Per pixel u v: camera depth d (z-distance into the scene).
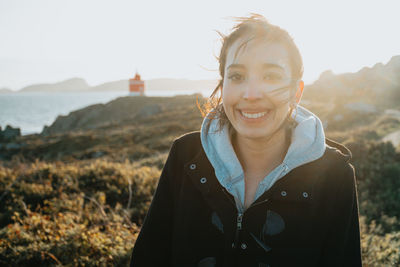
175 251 1.13
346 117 24.39
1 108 135.88
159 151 16.42
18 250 2.90
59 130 58.91
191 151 1.18
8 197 4.98
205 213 1.08
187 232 1.09
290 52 0.90
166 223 1.19
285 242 0.97
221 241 1.05
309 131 1.00
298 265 0.96
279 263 0.96
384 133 16.88
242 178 1.00
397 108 24.98
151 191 5.84
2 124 74.62
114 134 25.41
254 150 1.02
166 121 32.16
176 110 39.59
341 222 1.01
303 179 0.98
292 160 0.96
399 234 3.97
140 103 58.41
